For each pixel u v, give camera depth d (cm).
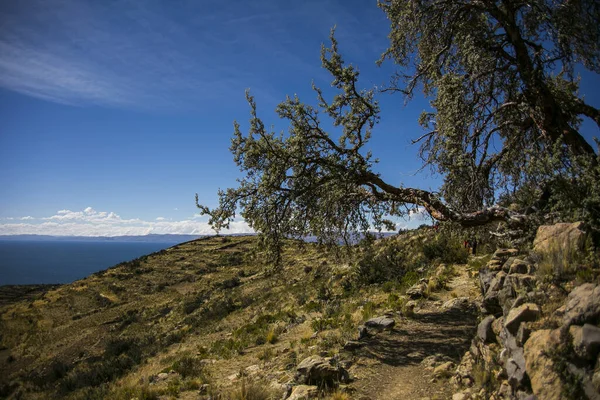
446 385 625
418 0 1130
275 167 1159
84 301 5262
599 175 619
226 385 879
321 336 1117
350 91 1162
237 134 1194
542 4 984
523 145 1158
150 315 4003
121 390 1033
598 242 517
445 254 1855
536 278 498
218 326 2162
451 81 1015
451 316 1065
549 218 755
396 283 1672
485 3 1052
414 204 1186
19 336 4091
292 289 2652
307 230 1252
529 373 397
